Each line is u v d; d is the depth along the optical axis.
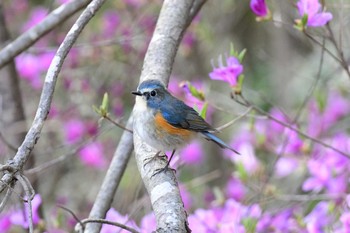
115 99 14.39
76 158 14.74
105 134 14.20
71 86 14.37
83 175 14.91
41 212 10.38
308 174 12.45
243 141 13.40
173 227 5.54
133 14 14.30
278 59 15.69
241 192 12.23
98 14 15.00
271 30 16.09
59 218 9.80
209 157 14.83
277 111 12.91
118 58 14.23
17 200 9.34
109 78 14.66
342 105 13.52
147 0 14.17
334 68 13.59
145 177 6.70
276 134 12.27
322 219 9.19
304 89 14.87
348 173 10.39
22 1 15.73
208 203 13.21
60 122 14.12
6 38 13.09
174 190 6.27
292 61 15.62
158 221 5.70
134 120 7.88
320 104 11.33
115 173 8.32
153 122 7.86
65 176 14.90
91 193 14.37
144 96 7.79
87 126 13.82
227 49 16.08
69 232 11.18
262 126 12.59
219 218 9.53
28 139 5.84
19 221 9.11
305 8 8.28
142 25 14.05
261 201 9.74
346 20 11.14
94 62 14.23
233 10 15.48
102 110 7.88
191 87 8.55
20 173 5.65
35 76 14.11
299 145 10.91
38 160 14.25
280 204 11.33
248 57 16.83
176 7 8.02
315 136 11.84
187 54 14.21
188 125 8.10
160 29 7.90
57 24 9.23
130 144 8.45
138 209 9.33
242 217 9.52
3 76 12.51
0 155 12.14
